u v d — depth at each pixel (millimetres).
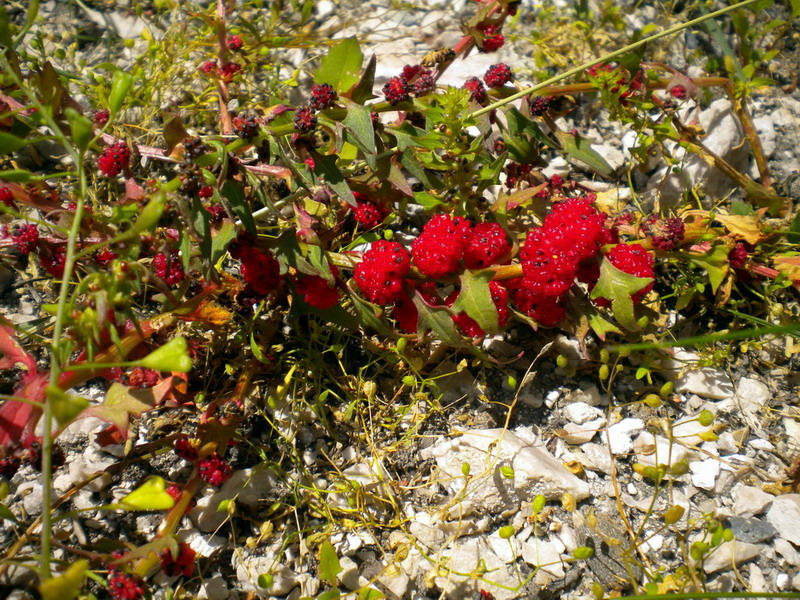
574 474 181
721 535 149
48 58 238
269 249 172
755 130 240
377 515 175
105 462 175
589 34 259
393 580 162
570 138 203
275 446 182
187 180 153
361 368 187
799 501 178
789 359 207
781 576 169
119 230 163
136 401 146
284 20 263
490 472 175
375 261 164
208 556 166
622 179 238
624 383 201
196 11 251
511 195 184
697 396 200
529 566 168
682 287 207
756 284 211
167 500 116
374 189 186
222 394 187
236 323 194
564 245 167
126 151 159
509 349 202
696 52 261
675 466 158
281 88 245
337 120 165
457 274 170
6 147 125
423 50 258
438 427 189
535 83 250
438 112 182
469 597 163
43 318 188
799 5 239
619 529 175
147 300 199
